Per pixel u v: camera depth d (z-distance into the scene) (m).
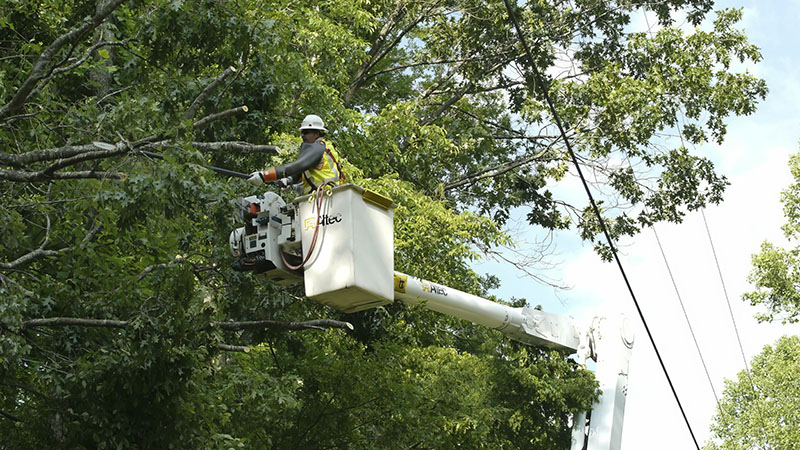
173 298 18.30
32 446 19.39
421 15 45.00
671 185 45.59
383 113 36.41
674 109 43.72
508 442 32.50
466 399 31.25
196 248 22.56
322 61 35.44
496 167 47.66
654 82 43.88
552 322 28.44
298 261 15.53
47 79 16.75
